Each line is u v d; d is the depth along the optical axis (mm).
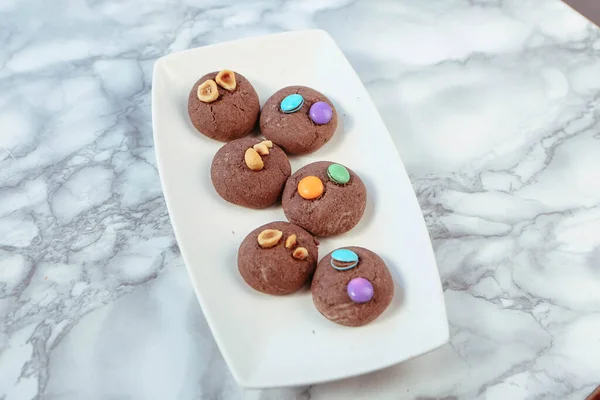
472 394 402
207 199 449
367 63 542
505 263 447
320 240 439
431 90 529
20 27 556
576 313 428
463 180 484
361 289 393
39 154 488
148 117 510
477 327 423
